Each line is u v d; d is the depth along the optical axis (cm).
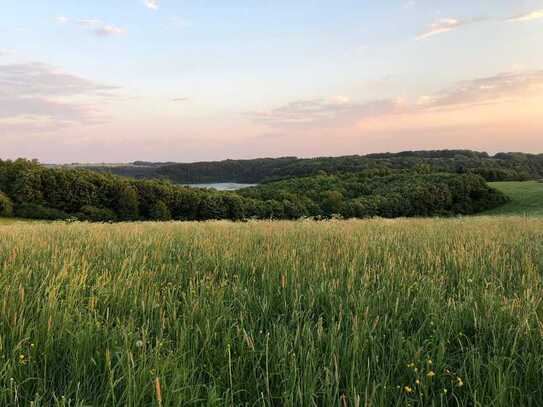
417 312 333
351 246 644
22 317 285
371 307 331
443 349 249
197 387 216
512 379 231
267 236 798
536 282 410
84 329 274
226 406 205
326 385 212
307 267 472
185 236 834
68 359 247
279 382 234
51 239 741
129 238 759
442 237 782
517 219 1517
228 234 859
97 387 228
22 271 415
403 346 270
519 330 275
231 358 257
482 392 216
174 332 289
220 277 461
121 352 240
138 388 209
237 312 339
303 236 807
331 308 333
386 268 466
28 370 234
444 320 306
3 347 248
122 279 395
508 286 412
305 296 366
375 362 243
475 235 825
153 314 323
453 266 504
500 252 623
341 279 418
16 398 203
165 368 227
